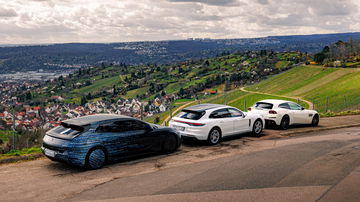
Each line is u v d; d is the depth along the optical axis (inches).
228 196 243.1
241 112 515.5
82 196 243.0
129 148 358.9
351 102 2443.4
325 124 707.4
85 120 341.7
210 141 458.3
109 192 252.7
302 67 6451.8
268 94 4717.0
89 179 291.6
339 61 5856.3
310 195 246.1
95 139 327.6
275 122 598.5
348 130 628.7
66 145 310.8
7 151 452.4
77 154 312.3
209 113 464.8
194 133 443.2
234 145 458.6
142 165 346.3
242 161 359.3
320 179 288.4
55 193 250.4
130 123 367.6
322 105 2714.1
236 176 298.5
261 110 617.6
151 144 384.5
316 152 405.4
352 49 6978.4
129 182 281.1
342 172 311.1
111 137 341.4
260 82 6451.8
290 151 412.5
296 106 645.9
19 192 252.8
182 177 296.4
